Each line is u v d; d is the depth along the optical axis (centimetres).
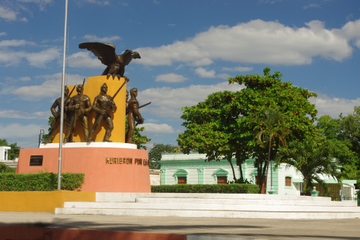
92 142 2270
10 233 1169
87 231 1049
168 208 1928
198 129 3103
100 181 2205
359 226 1384
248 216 1703
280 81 3067
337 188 4462
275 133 2767
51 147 2339
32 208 1936
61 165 2262
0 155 5606
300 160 3028
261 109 2761
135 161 2317
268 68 3156
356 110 5294
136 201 2084
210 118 3206
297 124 2867
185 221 1446
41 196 1928
